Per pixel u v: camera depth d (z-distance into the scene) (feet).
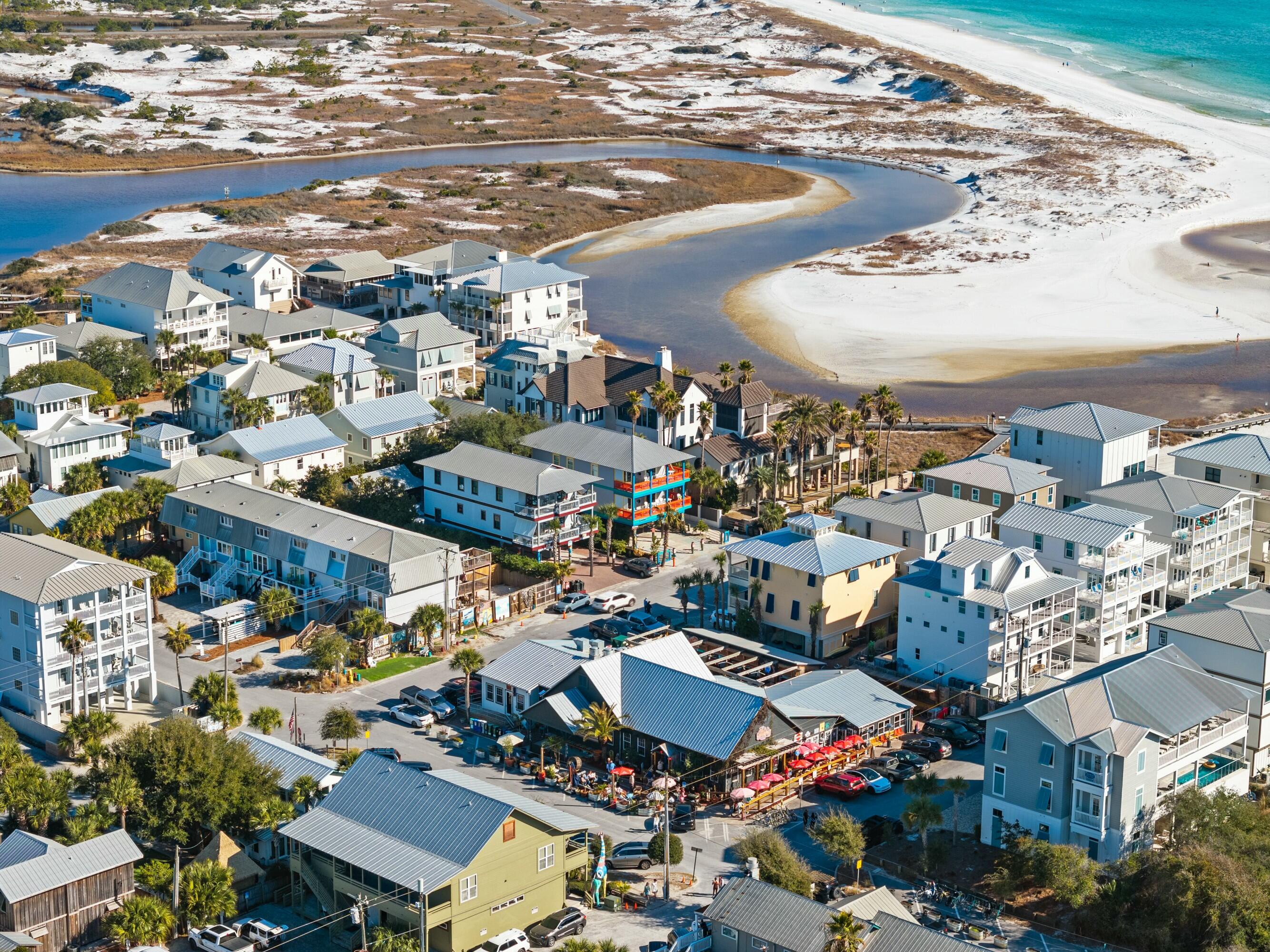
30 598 366.02
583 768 356.38
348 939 285.43
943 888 306.96
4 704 384.27
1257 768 361.92
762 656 411.34
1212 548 451.94
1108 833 310.24
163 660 413.39
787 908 270.05
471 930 281.95
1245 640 360.89
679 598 463.42
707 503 532.32
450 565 432.66
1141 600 435.53
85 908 278.46
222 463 506.89
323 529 441.68
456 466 496.23
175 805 302.45
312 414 586.45
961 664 396.98
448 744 369.50
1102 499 462.60
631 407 543.80
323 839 292.20
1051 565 424.05
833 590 419.54
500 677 381.40
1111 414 513.45
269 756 328.49
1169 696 328.49
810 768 354.74
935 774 359.87
